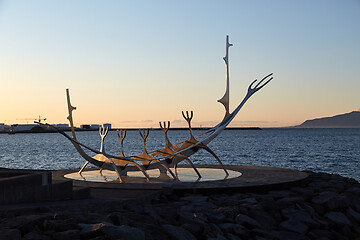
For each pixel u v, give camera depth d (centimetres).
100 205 988
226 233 939
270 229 1027
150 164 1512
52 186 1001
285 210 1104
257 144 8106
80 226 772
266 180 1372
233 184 1282
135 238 745
